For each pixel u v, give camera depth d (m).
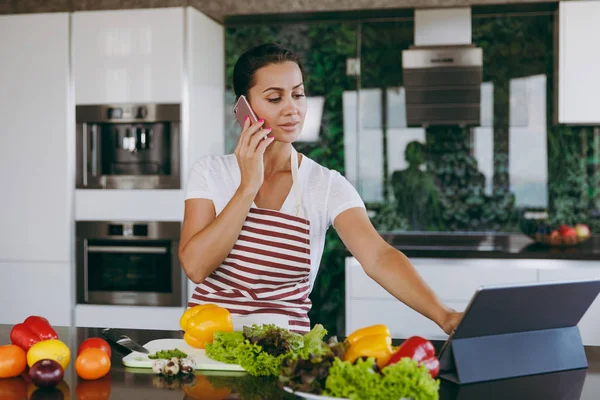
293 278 1.80
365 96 4.13
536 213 4.04
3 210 3.71
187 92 3.54
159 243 3.60
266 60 1.69
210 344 1.40
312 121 4.19
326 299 4.13
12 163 3.69
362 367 1.04
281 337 1.29
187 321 1.53
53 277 3.69
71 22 3.61
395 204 4.17
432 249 3.46
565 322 1.35
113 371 1.34
